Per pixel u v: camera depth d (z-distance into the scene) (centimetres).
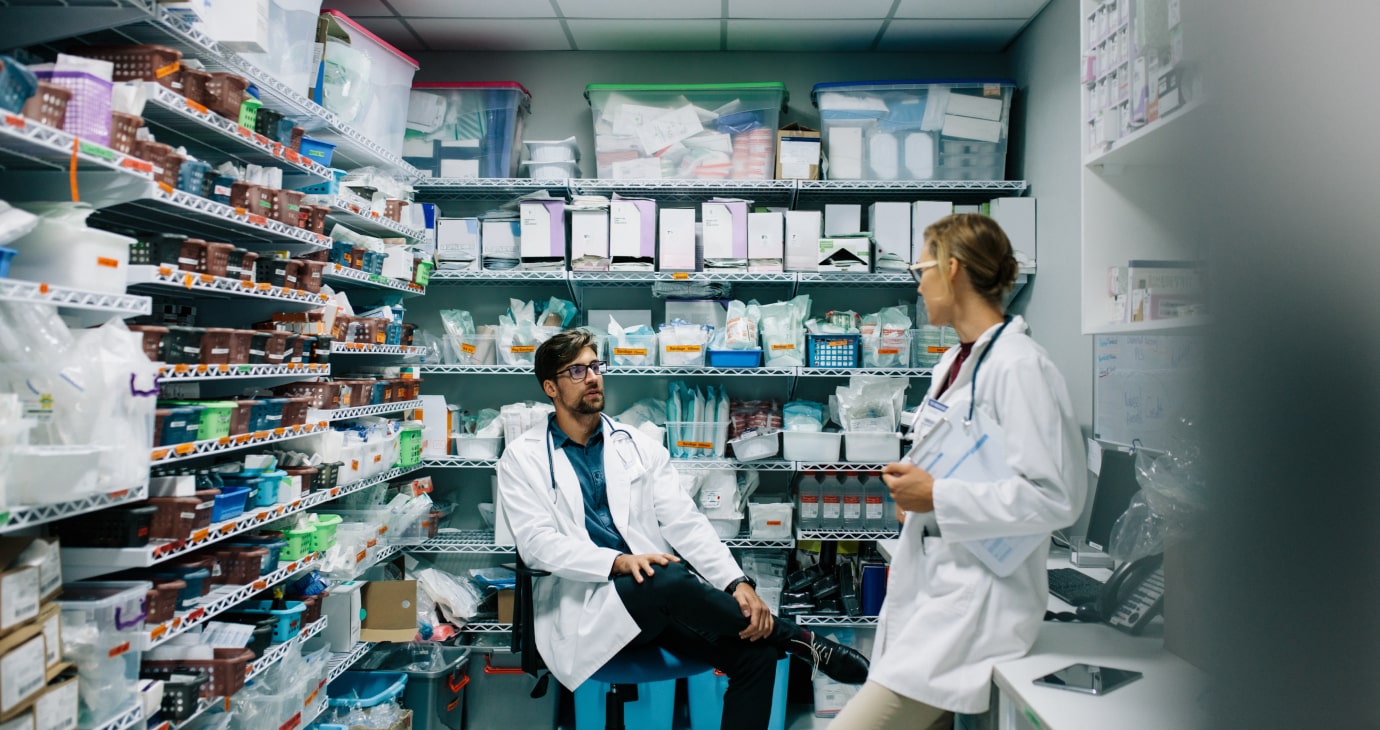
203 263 170
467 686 291
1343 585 28
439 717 273
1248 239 28
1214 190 28
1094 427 258
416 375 296
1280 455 28
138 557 151
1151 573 170
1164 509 134
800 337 315
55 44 164
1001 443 146
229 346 179
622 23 315
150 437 147
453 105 319
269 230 196
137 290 193
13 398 119
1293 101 28
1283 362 27
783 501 318
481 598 310
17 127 118
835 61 346
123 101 149
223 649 175
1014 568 147
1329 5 27
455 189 325
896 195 332
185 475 167
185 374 166
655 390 347
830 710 300
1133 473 223
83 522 152
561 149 319
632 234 308
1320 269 27
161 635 157
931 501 146
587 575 199
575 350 225
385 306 282
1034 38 312
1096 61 180
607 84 315
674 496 231
